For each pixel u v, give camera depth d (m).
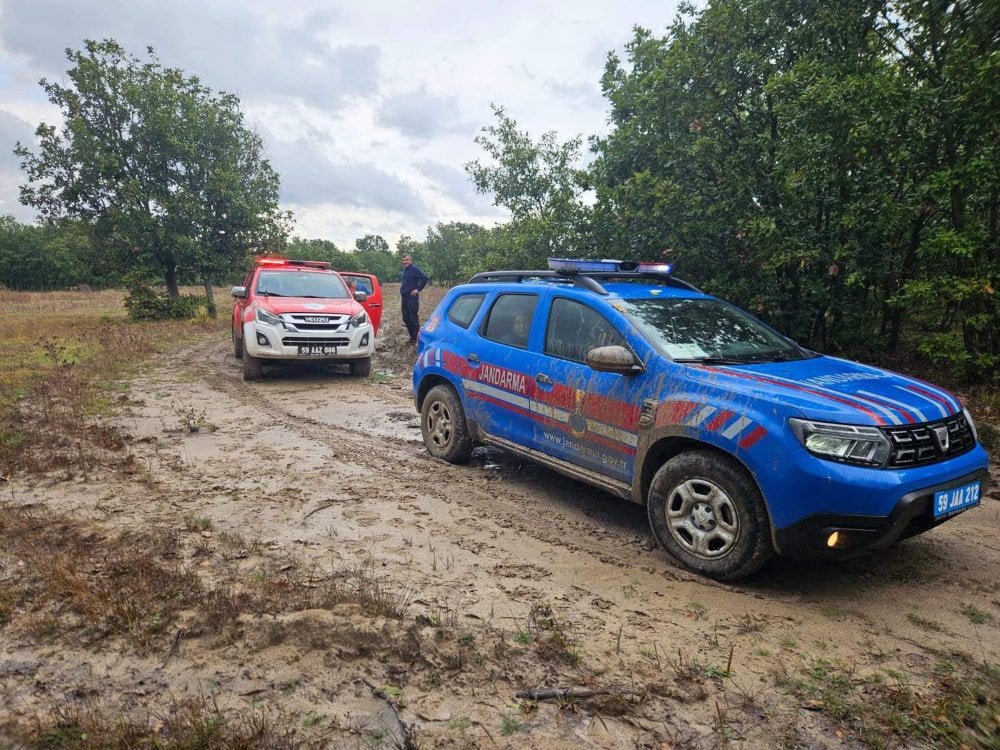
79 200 21.73
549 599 3.39
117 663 2.79
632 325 4.29
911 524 3.34
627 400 4.11
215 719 2.40
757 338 4.57
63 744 2.28
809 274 8.40
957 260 7.57
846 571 3.75
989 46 6.52
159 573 3.51
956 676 2.73
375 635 2.91
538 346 4.93
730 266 9.04
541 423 4.81
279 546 4.02
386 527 4.39
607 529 4.43
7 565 3.70
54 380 9.56
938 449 3.37
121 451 6.13
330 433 7.12
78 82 21.02
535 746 2.29
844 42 8.12
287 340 10.03
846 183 7.78
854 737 2.36
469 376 5.54
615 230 9.68
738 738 2.35
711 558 3.62
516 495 5.09
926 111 7.21
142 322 20.94
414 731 2.35
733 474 3.50
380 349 14.63
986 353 7.66
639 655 2.87
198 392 9.48
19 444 6.17
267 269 11.42
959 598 3.44
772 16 8.20
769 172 8.23
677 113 8.85
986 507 4.77
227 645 2.91
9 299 40.88
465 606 3.28
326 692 2.59
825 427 3.23
